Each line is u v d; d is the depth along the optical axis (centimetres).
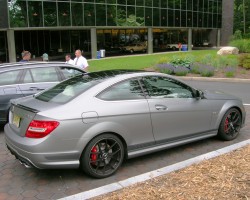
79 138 480
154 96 564
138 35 4228
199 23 4844
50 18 3005
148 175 495
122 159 526
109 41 3947
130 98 538
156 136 560
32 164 471
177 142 593
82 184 491
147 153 558
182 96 602
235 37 4812
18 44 3259
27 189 480
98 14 3425
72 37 3650
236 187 411
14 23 2758
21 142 479
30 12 2852
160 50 4616
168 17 4253
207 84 1636
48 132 464
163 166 553
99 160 503
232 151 563
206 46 5531
